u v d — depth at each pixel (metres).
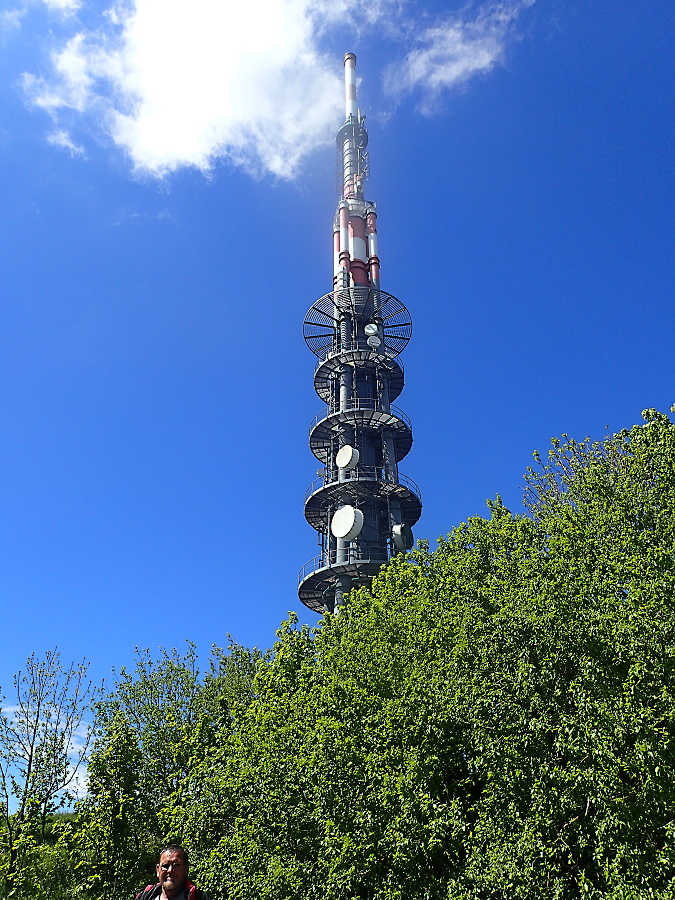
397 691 19.69
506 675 16.14
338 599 38.81
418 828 16.25
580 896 14.23
